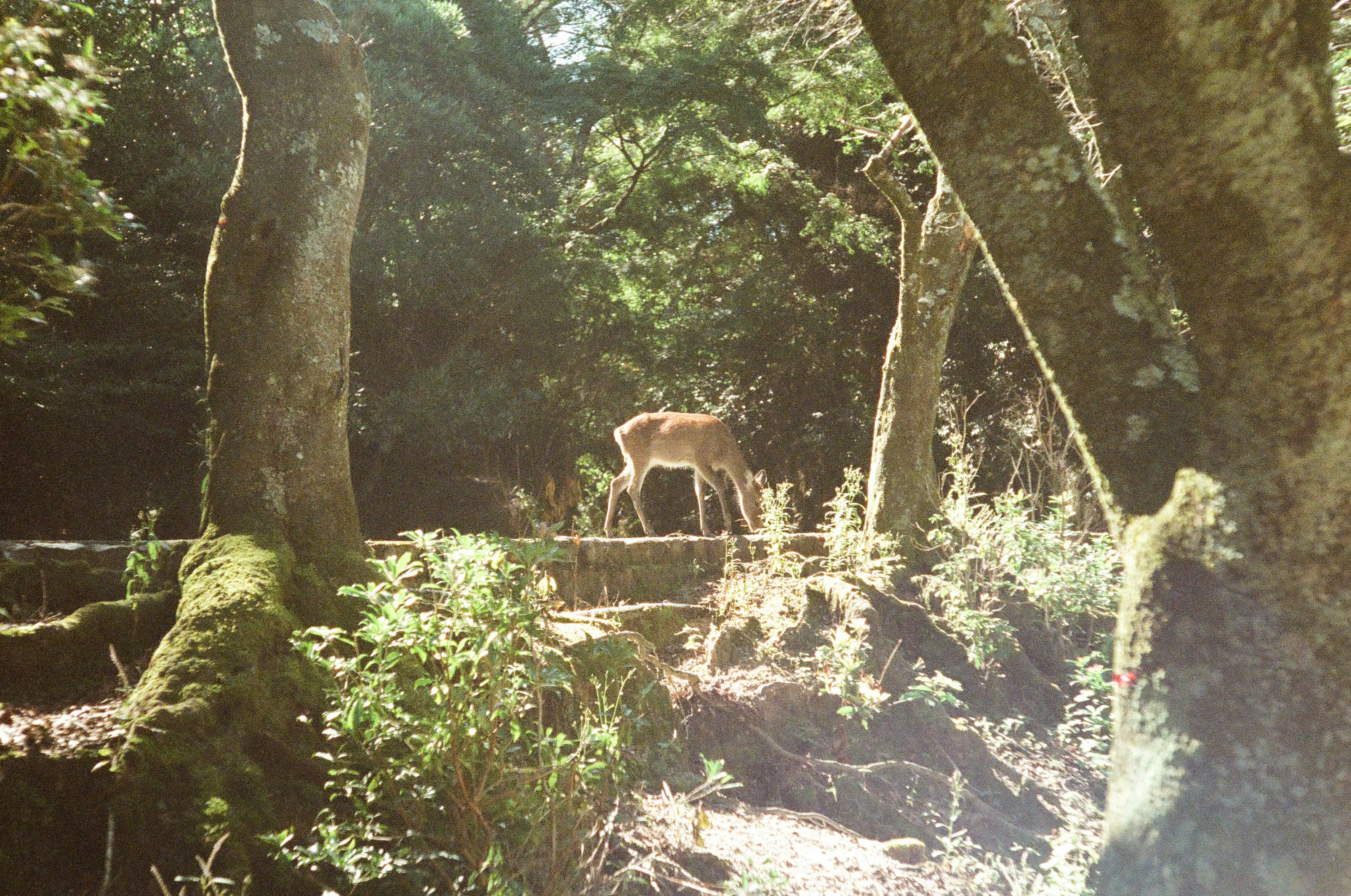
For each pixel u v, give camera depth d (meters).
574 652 5.43
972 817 6.50
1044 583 8.55
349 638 4.89
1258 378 3.12
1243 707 3.07
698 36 18.17
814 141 21.42
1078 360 3.51
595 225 19.09
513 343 16.45
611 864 4.51
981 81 3.49
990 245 3.62
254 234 5.38
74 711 4.37
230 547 5.00
